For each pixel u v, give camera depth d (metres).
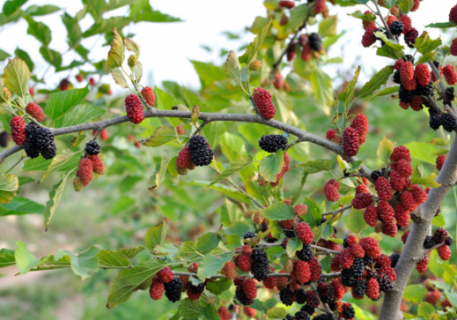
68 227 4.81
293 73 1.18
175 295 0.72
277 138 0.70
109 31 1.02
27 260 0.65
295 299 0.75
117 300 0.70
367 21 0.74
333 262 0.71
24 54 0.98
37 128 0.68
